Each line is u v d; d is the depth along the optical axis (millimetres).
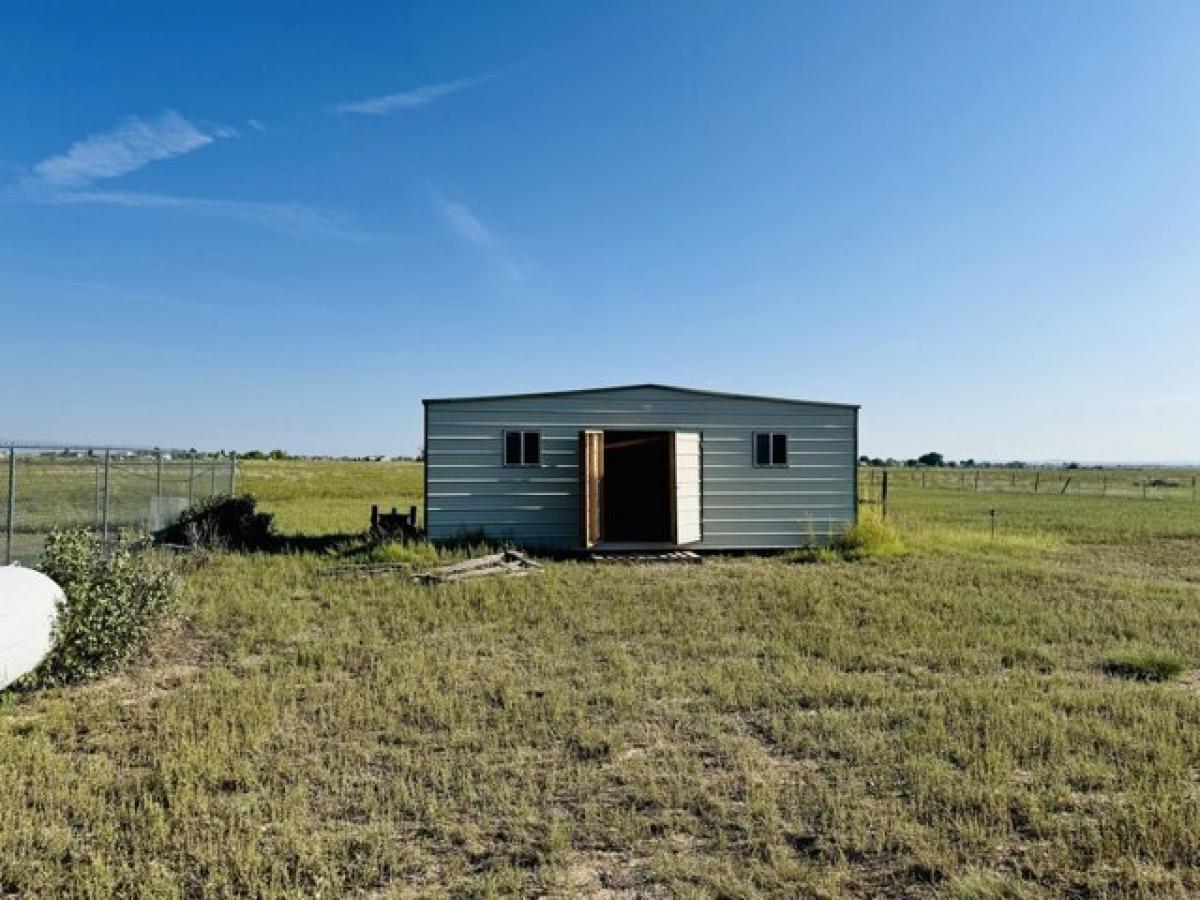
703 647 7891
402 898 3553
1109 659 7582
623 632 8586
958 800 4434
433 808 4332
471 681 6754
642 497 18078
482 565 12500
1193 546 18641
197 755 4945
